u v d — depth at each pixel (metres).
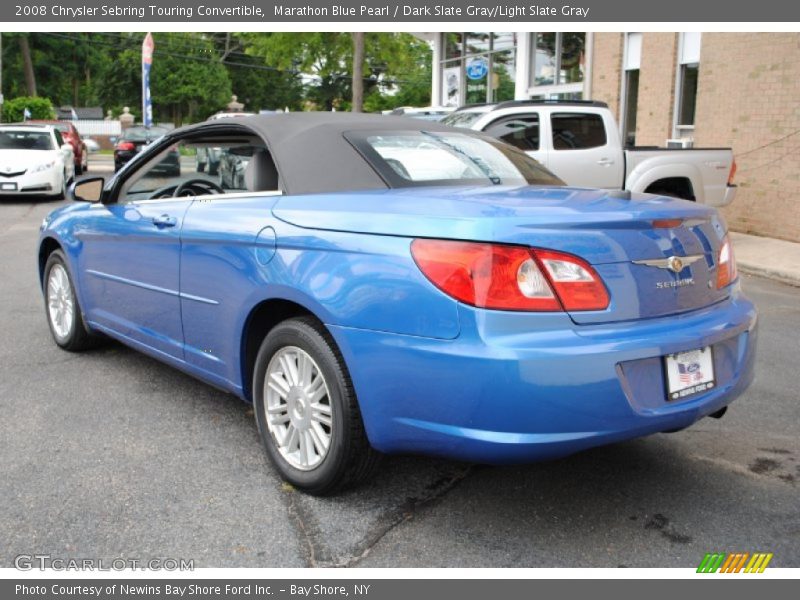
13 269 8.26
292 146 3.42
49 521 2.93
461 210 2.71
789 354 5.40
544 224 2.60
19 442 3.66
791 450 3.66
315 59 34.50
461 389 2.54
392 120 3.84
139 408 4.13
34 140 16.84
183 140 4.07
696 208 3.06
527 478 3.33
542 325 2.55
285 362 3.21
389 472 3.37
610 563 2.70
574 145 9.41
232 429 3.86
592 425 2.56
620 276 2.68
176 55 63.97
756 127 11.27
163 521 2.94
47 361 4.96
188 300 3.71
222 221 3.45
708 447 3.69
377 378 2.74
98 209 4.57
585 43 15.13
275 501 3.11
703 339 2.82
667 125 13.03
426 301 2.61
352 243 2.85
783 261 9.20
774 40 10.88
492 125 9.12
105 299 4.54
